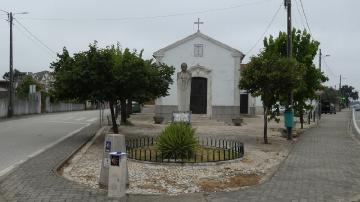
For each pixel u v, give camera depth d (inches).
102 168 366.9
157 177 425.7
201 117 1368.1
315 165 514.0
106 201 327.3
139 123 1254.3
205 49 1384.1
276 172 463.2
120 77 716.0
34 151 622.2
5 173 447.8
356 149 689.6
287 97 781.9
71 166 490.6
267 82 729.6
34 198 336.2
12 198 339.3
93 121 1378.0
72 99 781.9
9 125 1155.3
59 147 664.4
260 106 2219.5
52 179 401.1
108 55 727.1
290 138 835.4
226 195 356.5
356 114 2605.8
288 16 842.8
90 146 690.8
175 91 1354.6
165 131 521.7
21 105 1801.2
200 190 377.1
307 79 1026.1
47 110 2165.4
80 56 740.7
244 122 1391.5
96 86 734.5
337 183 408.2
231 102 1380.4
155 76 774.5
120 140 364.2
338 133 1032.8
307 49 1034.7
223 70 1382.9
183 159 505.7
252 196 354.0
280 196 354.9
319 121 1663.4
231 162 515.2
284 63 727.1
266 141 756.0
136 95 745.0
